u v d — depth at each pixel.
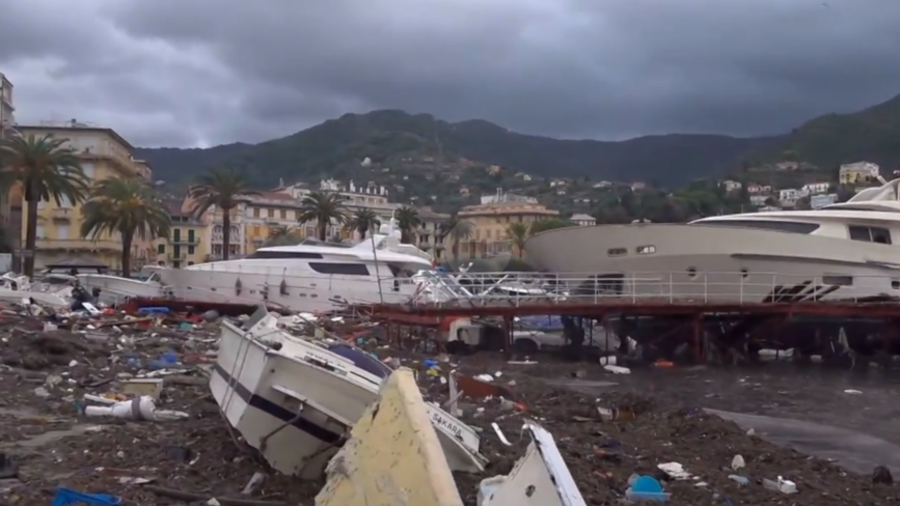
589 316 31.42
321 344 11.27
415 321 29.44
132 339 24.28
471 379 18.28
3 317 27.06
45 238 82.81
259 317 11.62
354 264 35.81
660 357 30.94
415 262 36.59
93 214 65.06
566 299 31.88
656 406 17.50
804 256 31.42
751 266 31.66
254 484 9.55
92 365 19.25
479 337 31.22
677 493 10.59
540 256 36.06
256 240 123.31
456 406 15.18
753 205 135.38
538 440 4.24
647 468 11.81
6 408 14.10
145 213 65.56
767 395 22.23
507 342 30.11
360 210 112.38
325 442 9.57
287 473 9.82
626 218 116.81
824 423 18.17
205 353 22.41
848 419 18.72
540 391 19.08
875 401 21.44
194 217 113.94
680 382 24.89
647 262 32.69
